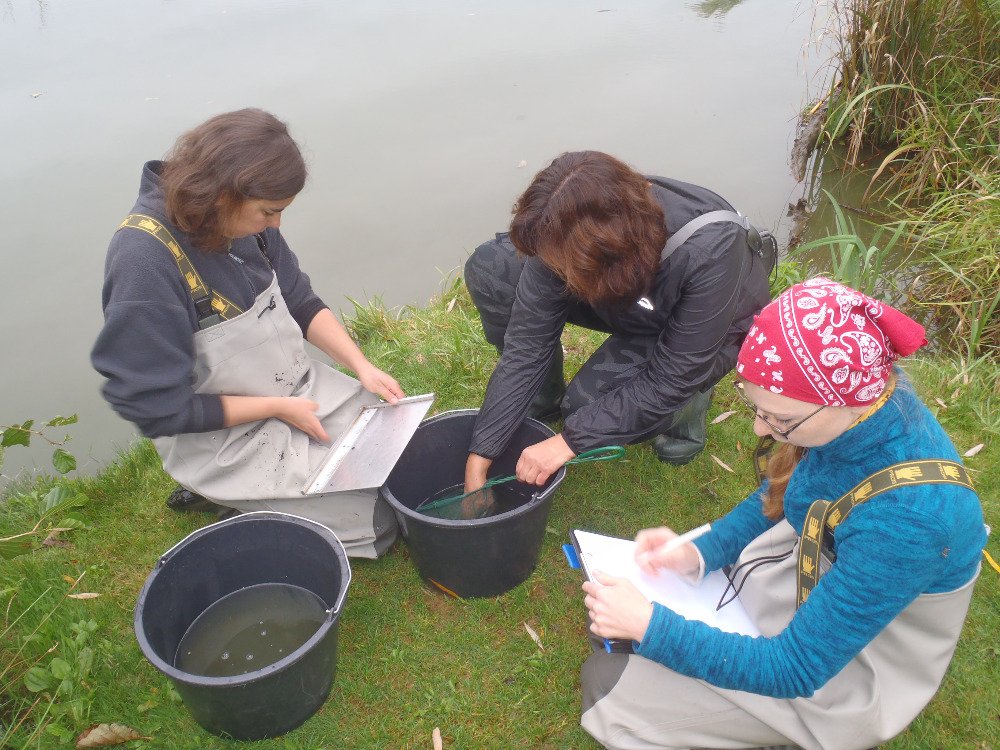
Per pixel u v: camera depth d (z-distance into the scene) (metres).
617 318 2.69
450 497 2.77
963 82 5.04
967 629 2.41
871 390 1.50
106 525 2.97
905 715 1.79
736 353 2.72
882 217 5.16
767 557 1.99
